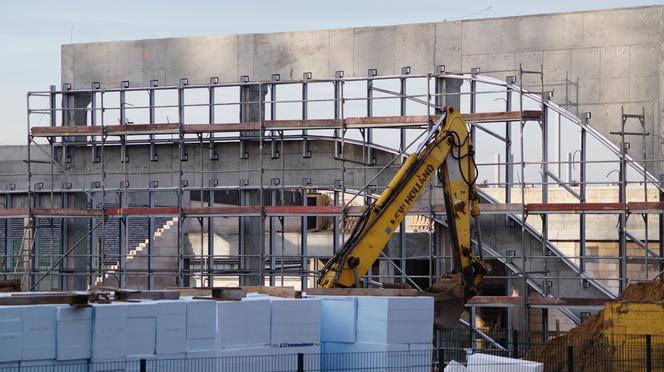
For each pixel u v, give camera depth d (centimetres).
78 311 2152
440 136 3173
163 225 4716
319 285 3072
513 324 3769
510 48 3625
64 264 4153
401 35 3747
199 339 2312
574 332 3103
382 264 4006
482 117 3528
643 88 3481
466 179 3212
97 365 2164
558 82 3569
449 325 3086
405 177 3112
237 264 4444
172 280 4597
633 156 3469
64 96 4144
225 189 3969
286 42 3878
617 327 2958
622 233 3469
